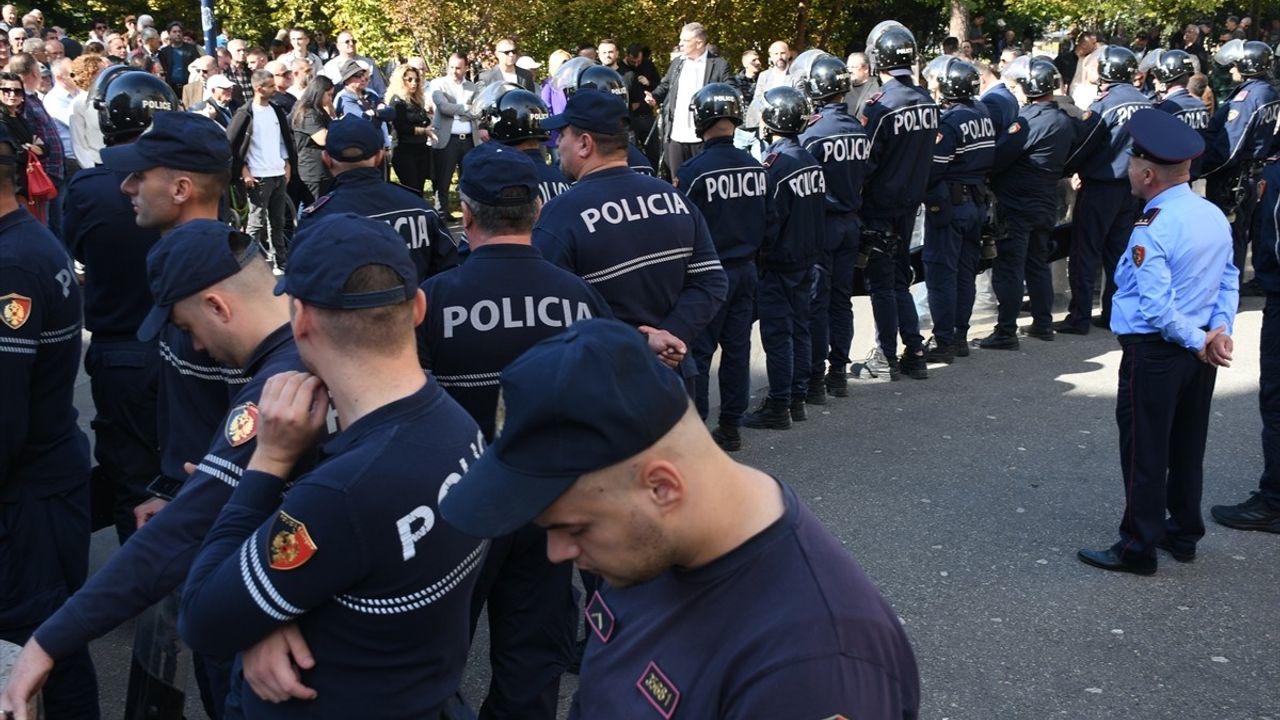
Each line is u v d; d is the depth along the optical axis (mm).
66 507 3320
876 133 6707
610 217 3750
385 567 1879
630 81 13484
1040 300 8055
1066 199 9016
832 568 1412
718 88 5539
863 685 1346
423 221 4320
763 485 1478
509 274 3016
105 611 2086
